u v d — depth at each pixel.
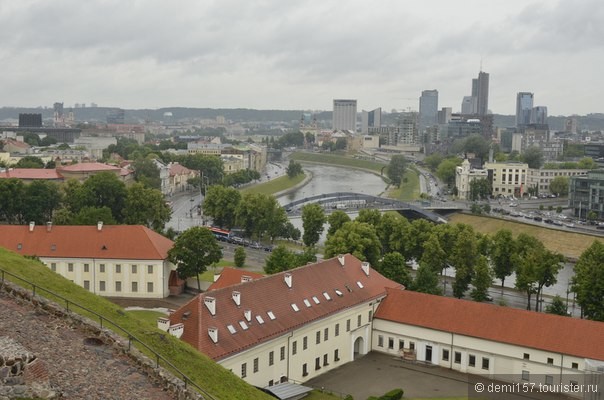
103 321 86.19
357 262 148.75
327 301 129.88
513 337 123.69
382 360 134.75
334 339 129.75
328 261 141.50
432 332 132.25
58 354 63.06
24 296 71.31
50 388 54.47
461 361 129.25
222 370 90.25
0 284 72.94
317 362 125.75
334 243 193.88
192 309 109.69
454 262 186.50
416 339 134.50
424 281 165.38
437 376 126.12
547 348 119.56
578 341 118.69
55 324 68.44
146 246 176.12
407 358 134.62
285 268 170.75
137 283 175.50
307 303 125.88
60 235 177.62
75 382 58.91
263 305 118.69
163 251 177.88
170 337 92.00
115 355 65.69
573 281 160.62
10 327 65.81
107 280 175.12
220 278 145.38
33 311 70.00
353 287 138.75
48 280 96.94
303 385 119.25
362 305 135.75
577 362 116.94
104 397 57.72
